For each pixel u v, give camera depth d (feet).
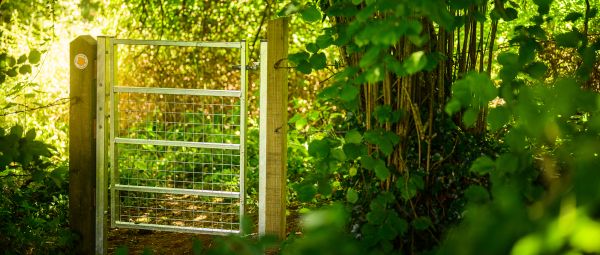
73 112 17.35
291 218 20.20
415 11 10.23
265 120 16.08
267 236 5.87
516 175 9.19
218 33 34.04
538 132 7.84
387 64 9.86
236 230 16.98
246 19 33.96
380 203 11.77
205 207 22.41
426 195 12.94
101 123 17.34
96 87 17.39
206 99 32.58
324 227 5.25
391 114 12.67
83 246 17.63
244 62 16.35
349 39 12.35
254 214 21.84
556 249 3.86
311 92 33.47
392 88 13.32
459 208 12.62
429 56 10.91
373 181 13.46
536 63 11.13
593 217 4.15
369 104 13.51
